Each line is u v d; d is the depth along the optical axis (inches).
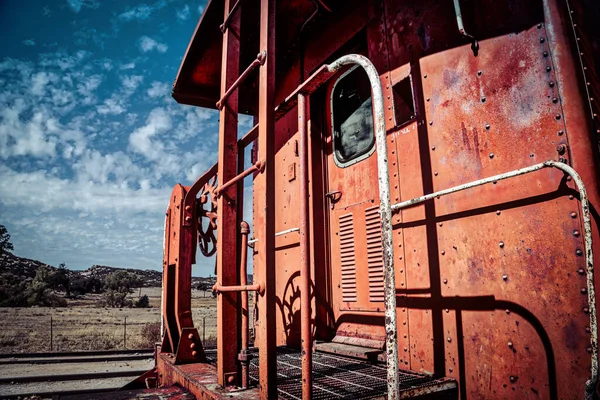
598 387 66.0
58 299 2009.1
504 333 81.8
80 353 427.5
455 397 89.8
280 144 181.3
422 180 105.6
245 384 86.6
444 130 100.2
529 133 80.7
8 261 6082.7
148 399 94.3
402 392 80.5
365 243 131.2
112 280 3110.2
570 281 71.6
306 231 70.4
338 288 144.6
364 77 140.9
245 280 92.0
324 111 162.4
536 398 75.0
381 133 59.8
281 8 149.1
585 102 73.9
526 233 79.5
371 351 114.2
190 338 127.0
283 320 165.5
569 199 72.7
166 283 145.1
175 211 143.9
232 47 109.2
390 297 55.7
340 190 148.4
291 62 178.4
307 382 66.9
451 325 93.5
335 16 150.6
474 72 93.9
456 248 94.1
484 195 88.7
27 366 369.7
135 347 547.8
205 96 185.6
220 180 99.8
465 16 97.0
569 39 77.0
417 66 110.3
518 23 85.2
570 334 70.7
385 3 125.7
